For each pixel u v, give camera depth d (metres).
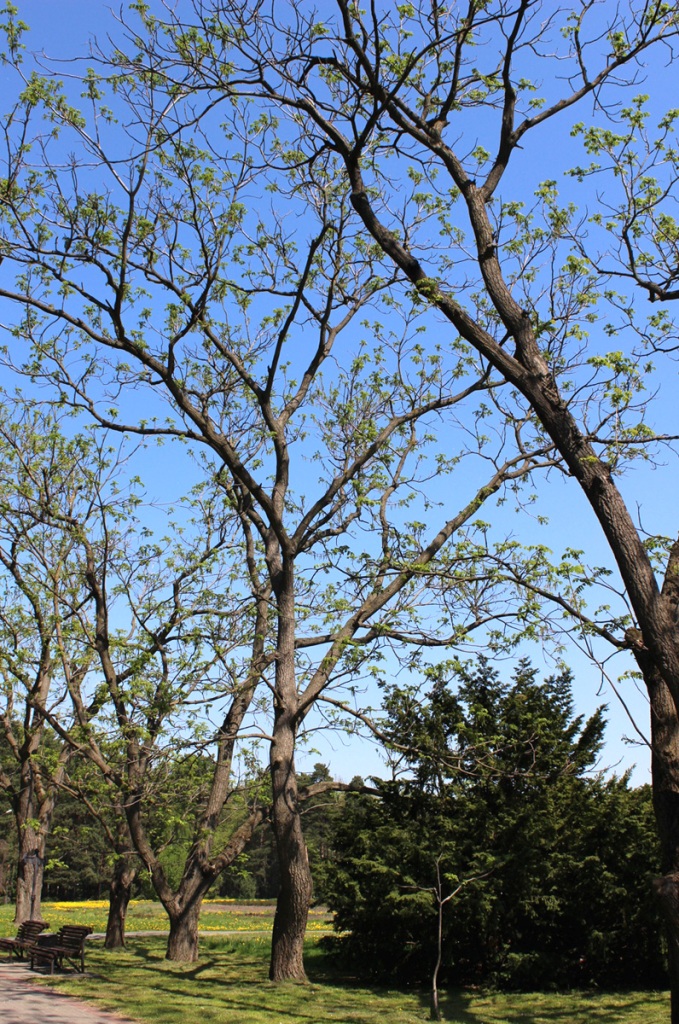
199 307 16.91
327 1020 13.01
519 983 16.56
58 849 24.89
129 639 19.05
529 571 15.63
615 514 8.97
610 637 10.30
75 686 19.98
